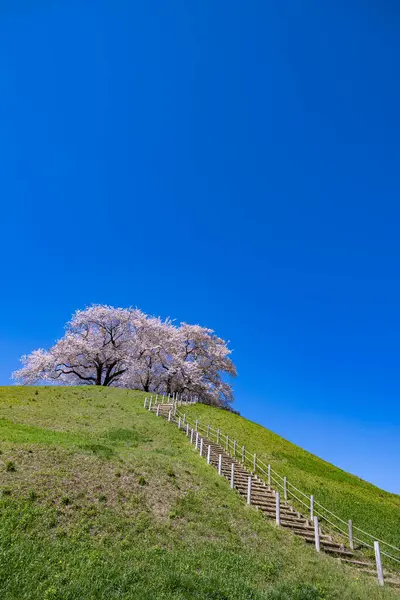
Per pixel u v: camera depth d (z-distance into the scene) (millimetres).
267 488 26578
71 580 10898
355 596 13688
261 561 14961
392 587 16250
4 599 9742
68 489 16656
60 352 58438
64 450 20938
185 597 10906
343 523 24594
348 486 34750
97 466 19844
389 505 32312
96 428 31656
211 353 68625
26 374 58469
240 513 19781
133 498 17469
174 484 20422
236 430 43375
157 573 12000
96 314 61375
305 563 16094
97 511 15594
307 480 32594
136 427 33531
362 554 20266
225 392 67625
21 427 26281
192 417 43781
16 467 17562
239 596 11516
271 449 39844
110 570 11672
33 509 14375
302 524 21500
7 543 12164
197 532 16328
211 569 13039
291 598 12172
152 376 63062
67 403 39781
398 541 23734
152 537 14797
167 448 28797
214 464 27328
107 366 62375
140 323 64062
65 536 13398
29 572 10992
